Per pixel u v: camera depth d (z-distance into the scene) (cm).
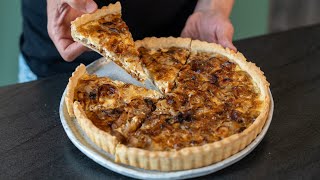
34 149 46
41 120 49
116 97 50
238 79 52
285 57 60
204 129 45
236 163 43
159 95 50
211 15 62
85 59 64
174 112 48
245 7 95
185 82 52
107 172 43
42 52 66
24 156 45
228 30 60
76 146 44
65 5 55
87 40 53
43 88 54
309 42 63
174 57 56
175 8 67
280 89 53
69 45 57
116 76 54
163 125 45
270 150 45
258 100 49
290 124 48
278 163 43
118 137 43
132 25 66
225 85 51
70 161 44
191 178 42
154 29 67
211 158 41
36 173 43
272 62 59
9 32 86
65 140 47
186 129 45
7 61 89
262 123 44
